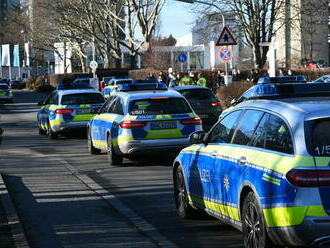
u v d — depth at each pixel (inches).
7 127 1579.7
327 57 4473.4
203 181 417.1
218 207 393.1
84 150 1015.6
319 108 319.3
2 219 470.3
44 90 4281.5
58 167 804.6
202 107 1203.9
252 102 378.9
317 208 297.0
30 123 1702.8
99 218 485.7
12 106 2689.5
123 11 3427.7
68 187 636.7
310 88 364.8
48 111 1250.0
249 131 365.1
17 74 7524.6
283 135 324.5
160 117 767.7
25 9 5088.6
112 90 2192.4
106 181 673.0
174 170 485.7
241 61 4424.2
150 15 3024.1
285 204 303.3
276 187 310.3
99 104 1224.2
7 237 414.0
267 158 327.6
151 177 692.7
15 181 689.0
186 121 775.7
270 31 2293.3
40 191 617.6
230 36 1074.1
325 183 297.9
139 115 768.3
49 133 1240.2
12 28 5251.0
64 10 3048.7
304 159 303.3
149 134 765.3
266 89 374.6
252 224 337.7
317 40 4441.4
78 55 4790.8
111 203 545.0
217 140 409.4
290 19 2330.2
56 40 4571.9
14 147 1091.9
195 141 426.6
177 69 4904.0
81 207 531.8
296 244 303.0
